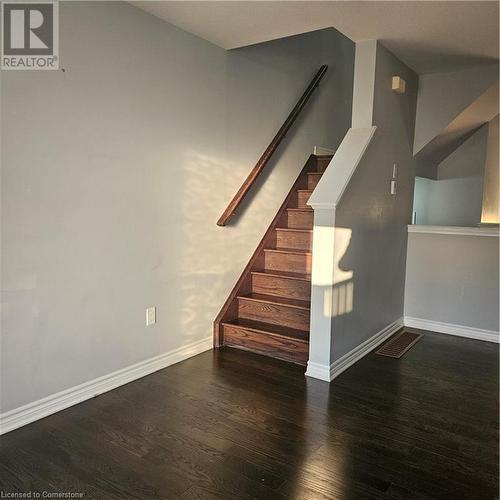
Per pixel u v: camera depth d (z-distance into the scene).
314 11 2.53
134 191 2.66
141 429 2.21
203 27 2.81
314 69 4.37
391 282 3.78
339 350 2.97
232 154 3.38
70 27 2.23
